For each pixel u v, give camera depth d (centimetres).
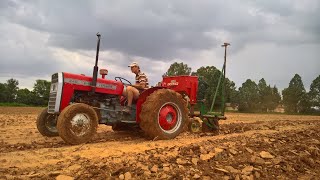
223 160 506
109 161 469
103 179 386
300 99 5566
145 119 706
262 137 742
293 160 531
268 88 5528
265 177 446
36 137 752
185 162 467
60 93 650
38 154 527
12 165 451
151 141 698
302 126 1143
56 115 724
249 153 560
